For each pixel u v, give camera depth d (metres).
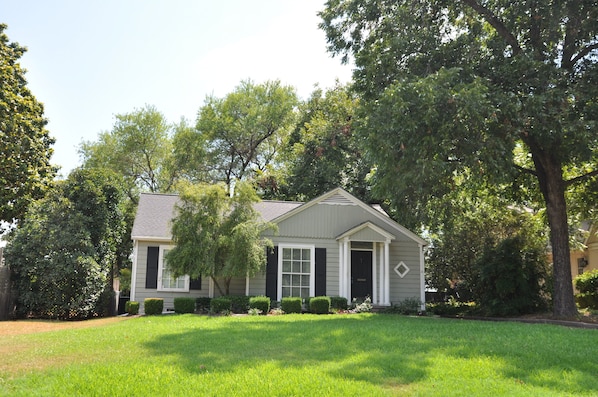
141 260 21.44
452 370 7.93
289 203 25.86
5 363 8.67
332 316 16.92
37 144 20.22
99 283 22.19
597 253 26.02
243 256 18.84
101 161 41.53
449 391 6.88
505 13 16.91
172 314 18.72
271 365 8.21
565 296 16.25
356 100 33.81
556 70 14.52
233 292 21.36
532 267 18.64
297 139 38.28
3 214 20.73
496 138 13.80
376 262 21.88
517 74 14.88
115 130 41.78
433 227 20.89
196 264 18.72
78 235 21.61
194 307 19.38
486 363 8.32
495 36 17.02
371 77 16.56
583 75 15.12
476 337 10.72
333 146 33.03
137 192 42.03
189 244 18.78
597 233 25.08
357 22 17.92
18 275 21.59
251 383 7.17
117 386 7.05
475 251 22.25
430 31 16.77
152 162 42.84
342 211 22.03
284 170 39.81
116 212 25.00
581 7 14.75
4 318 20.41
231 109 43.00
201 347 9.79
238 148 43.22
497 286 18.38
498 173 14.50
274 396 6.67
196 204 19.47
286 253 21.44
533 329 12.27
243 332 11.72
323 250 21.62
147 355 9.09
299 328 12.30
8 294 20.78
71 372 7.84
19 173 19.14
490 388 7.01
